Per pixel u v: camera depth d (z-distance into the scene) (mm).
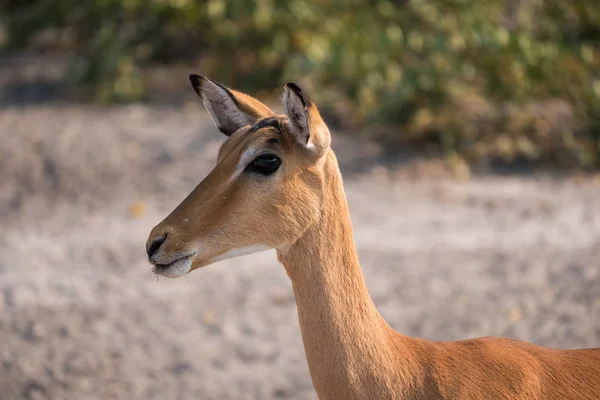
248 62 23734
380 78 21625
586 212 17094
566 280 13852
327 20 22844
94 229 16469
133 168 18844
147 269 14875
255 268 15172
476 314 12867
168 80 24562
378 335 6426
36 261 15055
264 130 6379
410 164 19953
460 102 21812
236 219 6324
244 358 12109
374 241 15766
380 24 22641
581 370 6516
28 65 27016
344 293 6406
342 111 22672
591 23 23094
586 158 20281
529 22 22594
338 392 6336
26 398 10977
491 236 15969
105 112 22328
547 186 19000
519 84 21500
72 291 13961
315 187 6387
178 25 24312
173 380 11516
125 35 23703
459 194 18297
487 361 6465
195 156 19328
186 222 6324
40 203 17750
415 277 14273
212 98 7059
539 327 12312
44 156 19297
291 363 11953
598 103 21266
